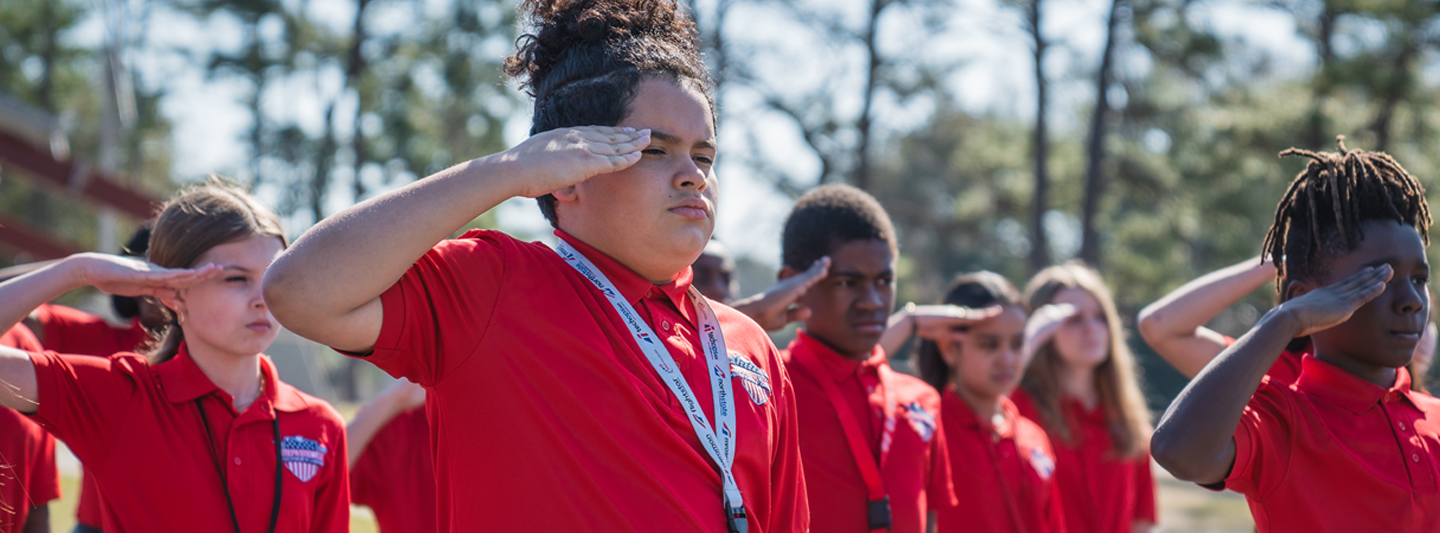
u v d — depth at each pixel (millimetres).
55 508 6578
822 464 3281
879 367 3578
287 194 29969
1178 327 3178
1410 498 2303
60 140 14688
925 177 33656
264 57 27969
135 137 31016
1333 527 2281
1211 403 2111
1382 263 2283
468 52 27594
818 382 3391
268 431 2777
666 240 1842
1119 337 5113
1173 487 14242
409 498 3480
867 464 3277
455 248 1773
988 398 4293
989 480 4117
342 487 2920
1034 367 5055
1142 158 22469
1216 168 21000
